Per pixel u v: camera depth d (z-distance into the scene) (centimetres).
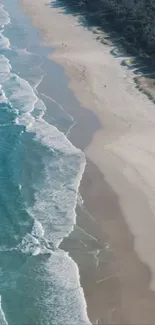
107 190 3262
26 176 3438
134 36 5422
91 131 3912
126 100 4331
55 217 3061
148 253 2791
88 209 3117
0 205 3167
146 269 2695
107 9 6175
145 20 5525
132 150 3644
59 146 3741
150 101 4306
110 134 3856
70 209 3119
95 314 2464
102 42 5594
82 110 4212
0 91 4569
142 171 3412
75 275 2672
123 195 3212
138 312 2464
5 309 2512
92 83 4650
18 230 2977
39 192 3275
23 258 2791
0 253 2820
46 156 3634
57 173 3450
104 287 2603
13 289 2614
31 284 2636
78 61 5138
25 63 5159
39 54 5366
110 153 3622
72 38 5769
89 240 2892
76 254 2805
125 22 5734
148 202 3142
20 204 3177
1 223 3033
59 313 2478
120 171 3425
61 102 4362
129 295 2553
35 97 4456
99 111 4181
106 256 2784
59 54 5347
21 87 4641
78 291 2583
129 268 2706
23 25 6259
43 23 6297
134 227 2966
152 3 5891
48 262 2759
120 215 3058
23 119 4119
